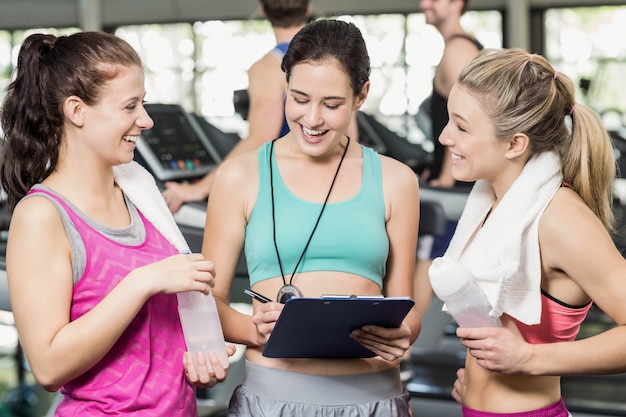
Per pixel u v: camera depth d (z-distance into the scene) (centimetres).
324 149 204
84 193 185
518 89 192
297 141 206
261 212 212
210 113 1076
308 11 374
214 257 216
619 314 184
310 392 207
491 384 203
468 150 196
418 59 1023
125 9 1039
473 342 187
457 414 410
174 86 1080
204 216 378
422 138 1020
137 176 200
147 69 1080
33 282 175
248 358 216
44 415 505
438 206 399
